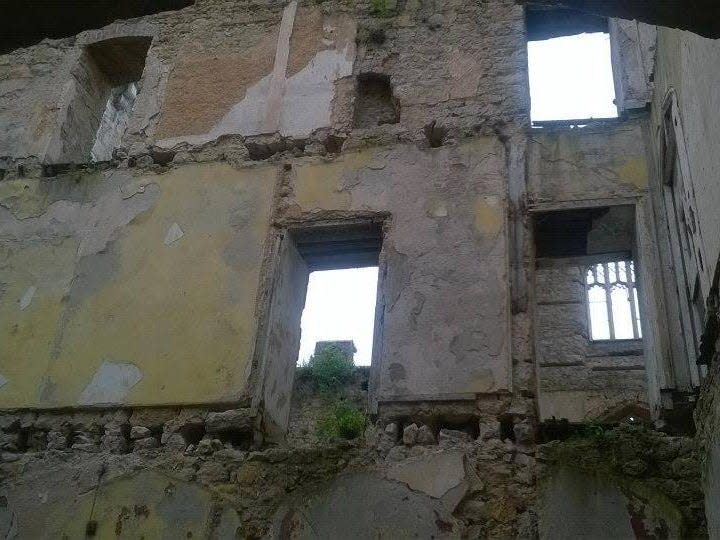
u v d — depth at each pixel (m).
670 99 7.48
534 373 7.33
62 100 11.00
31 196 9.92
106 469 7.61
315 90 9.88
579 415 15.33
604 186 8.32
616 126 8.71
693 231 6.76
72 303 8.86
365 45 10.15
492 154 8.70
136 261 8.95
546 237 8.71
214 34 10.85
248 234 8.77
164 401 7.90
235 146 9.62
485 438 6.99
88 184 9.79
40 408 8.20
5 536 7.47
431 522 6.61
